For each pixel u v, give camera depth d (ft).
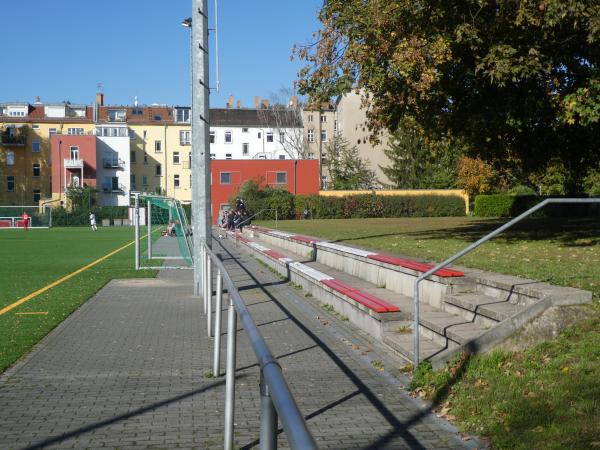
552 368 19.38
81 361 26.86
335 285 39.40
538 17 46.65
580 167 73.92
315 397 21.07
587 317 21.68
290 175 237.25
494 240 55.31
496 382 19.58
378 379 23.15
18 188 306.76
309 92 58.49
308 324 34.96
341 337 31.04
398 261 37.86
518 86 54.44
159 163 321.32
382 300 32.45
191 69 47.55
